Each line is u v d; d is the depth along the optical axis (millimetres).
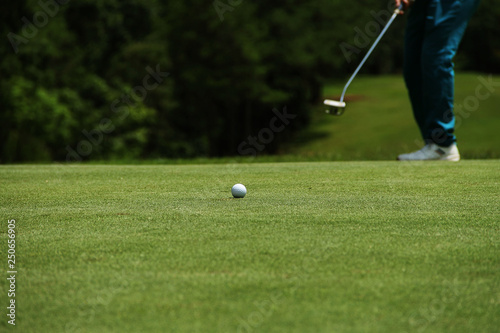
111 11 118062
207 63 138875
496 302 8305
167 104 126000
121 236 12508
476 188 20312
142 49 120625
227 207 16312
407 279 9305
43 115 107000
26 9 110125
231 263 10242
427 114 34438
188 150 132500
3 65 108688
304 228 13180
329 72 162875
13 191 20359
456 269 9859
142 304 8297
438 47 33406
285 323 7578
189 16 134375
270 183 22266
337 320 7676
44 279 9492
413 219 14273
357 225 13523
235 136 152000
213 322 7645
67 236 12586
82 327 7586
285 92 147875
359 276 9461
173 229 13164
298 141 143750
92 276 9602
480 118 142250
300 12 146625
